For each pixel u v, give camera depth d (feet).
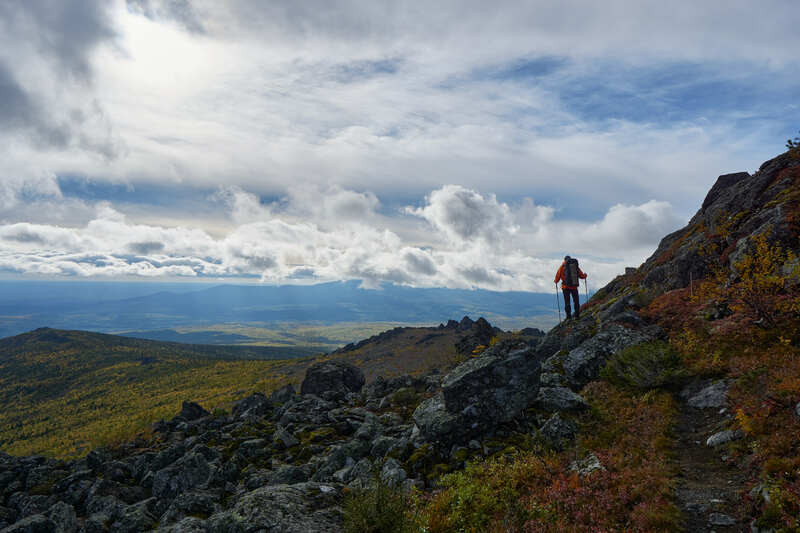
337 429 60.85
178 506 41.24
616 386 48.26
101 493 48.73
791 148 83.92
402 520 26.21
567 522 25.17
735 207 82.79
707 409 38.24
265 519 26.73
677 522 22.99
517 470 32.83
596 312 92.02
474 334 126.93
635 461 30.99
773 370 36.60
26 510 49.14
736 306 51.65
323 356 474.49
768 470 24.16
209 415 85.35
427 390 75.31
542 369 59.21
